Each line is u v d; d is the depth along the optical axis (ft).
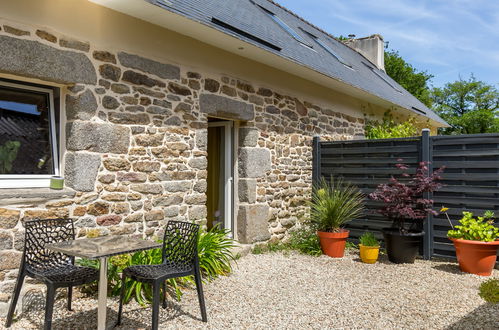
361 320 10.98
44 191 11.40
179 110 15.42
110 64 13.12
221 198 19.92
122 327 10.06
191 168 15.84
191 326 10.29
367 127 28.68
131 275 9.78
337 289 13.88
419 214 17.49
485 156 17.04
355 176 21.26
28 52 10.95
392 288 14.07
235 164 19.21
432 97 83.56
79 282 9.13
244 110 18.40
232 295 12.94
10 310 9.77
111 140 13.08
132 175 13.71
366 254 17.83
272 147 20.22
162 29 14.83
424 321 10.91
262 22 21.07
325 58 24.94
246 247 18.56
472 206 17.43
